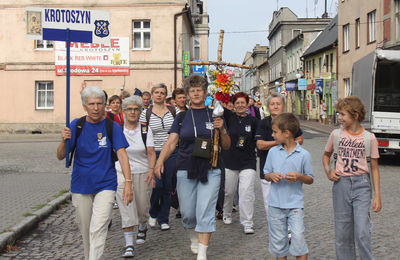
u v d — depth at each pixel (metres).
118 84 29.25
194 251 5.60
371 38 29.95
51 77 29.34
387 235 6.35
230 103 7.64
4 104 29.62
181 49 29.31
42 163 14.77
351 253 4.59
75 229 6.97
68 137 4.58
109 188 4.62
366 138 4.47
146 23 29.52
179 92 7.60
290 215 4.46
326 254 5.50
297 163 4.48
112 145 4.67
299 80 45.69
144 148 6.20
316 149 18.83
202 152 5.16
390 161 16.28
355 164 4.48
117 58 29.17
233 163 6.74
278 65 67.25
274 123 4.54
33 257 5.54
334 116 36.88
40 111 29.48
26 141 24.39
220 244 6.04
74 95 29.34
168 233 6.73
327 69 40.84
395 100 15.55
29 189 9.84
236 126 6.73
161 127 6.86
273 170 4.58
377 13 28.33
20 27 29.52
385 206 8.36
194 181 5.34
